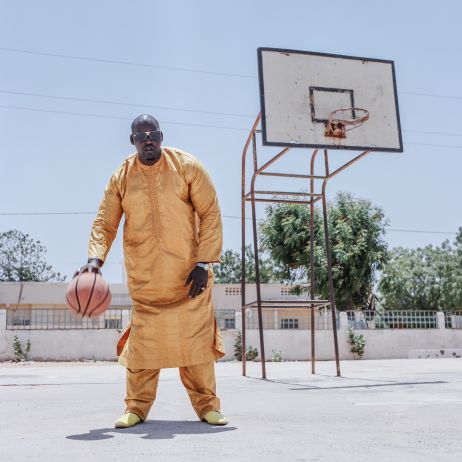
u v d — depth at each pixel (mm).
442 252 41688
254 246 10430
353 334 23125
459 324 25047
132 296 4410
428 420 4566
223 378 10375
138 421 4379
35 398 6859
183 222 4301
